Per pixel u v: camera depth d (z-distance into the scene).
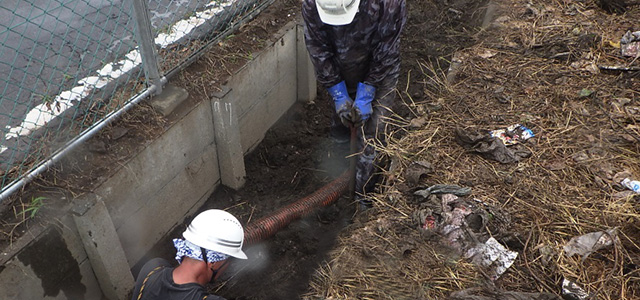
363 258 2.62
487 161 3.05
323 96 5.17
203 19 4.43
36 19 4.36
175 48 4.03
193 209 3.99
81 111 3.46
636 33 3.92
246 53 4.12
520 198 2.79
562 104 3.44
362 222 2.95
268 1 4.59
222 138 3.90
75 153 3.18
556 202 2.75
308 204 3.92
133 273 3.54
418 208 2.83
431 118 3.43
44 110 3.47
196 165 3.84
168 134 3.43
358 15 3.09
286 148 4.62
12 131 3.30
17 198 2.89
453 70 3.88
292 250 3.73
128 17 4.45
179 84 3.73
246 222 3.98
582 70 3.73
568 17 4.36
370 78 3.44
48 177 3.02
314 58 3.40
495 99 3.55
